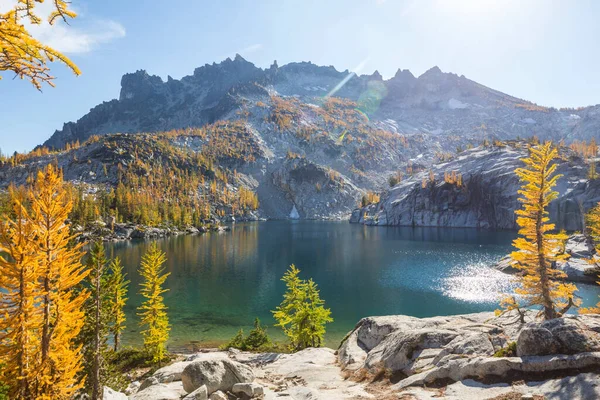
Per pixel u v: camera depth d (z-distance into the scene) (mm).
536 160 28531
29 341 15648
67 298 16812
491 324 21703
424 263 101188
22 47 6355
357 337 29141
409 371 18797
